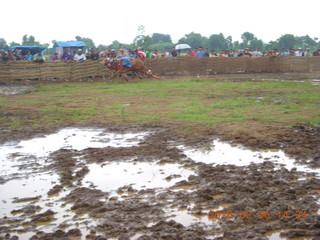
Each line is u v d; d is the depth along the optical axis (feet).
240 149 22.20
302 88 53.16
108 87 58.95
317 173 17.79
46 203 15.51
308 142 22.94
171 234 12.34
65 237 12.67
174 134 26.13
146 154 21.54
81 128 29.32
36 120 32.91
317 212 13.67
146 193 15.98
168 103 40.60
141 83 64.64
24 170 19.69
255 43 219.00
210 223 13.16
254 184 16.38
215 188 16.17
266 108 35.55
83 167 19.76
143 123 30.19
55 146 24.25
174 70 86.63
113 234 12.68
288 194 15.19
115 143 24.41
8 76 69.72
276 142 23.22
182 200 15.05
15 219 14.14
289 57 96.48
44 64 73.10
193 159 20.54
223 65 90.79
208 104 38.96
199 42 241.76
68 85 62.95
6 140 26.22
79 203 15.20
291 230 12.45
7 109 39.32
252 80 69.15
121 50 72.69
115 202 15.14
